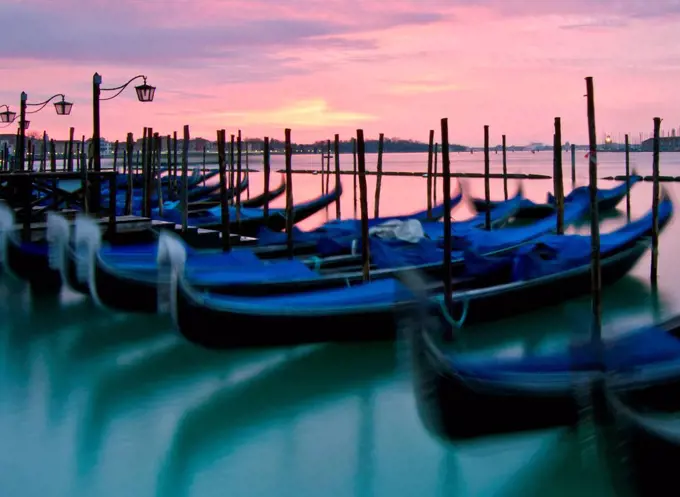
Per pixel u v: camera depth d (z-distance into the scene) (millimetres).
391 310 9344
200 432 7570
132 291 10164
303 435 7562
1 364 9523
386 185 55375
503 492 6477
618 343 6672
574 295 12234
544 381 6242
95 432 7535
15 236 12367
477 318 10648
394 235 14219
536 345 10430
